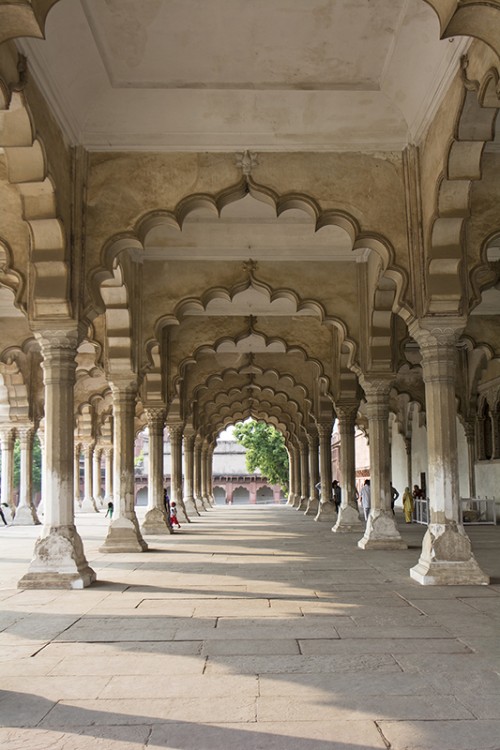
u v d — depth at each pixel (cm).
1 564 830
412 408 2030
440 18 370
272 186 659
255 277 961
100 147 659
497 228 656
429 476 663
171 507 1466
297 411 1966
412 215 655
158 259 975
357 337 955
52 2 380
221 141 659
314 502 2030
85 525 1595
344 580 661
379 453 957
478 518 1434
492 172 661
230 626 460
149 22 537
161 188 659
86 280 655
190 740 264
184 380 1608
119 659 379
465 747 254
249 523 1606
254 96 645
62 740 265
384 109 654
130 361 948
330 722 281
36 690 326
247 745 258
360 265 955
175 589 615
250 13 525
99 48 566
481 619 473
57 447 653
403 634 431
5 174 672
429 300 642
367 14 527
